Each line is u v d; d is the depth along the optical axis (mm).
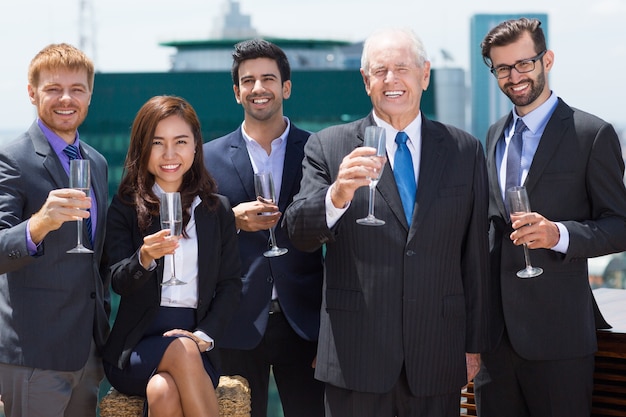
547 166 3578
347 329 3375
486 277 3496
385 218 3369
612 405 3793
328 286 3443
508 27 3602
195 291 3627
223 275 3703
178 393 3396
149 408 3369
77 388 3697
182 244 3619
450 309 3410
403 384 3389
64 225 3551
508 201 3396
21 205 3504
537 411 3688
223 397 3541
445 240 3400
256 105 4098
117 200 3664
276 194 4113
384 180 3393
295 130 4207
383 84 3365
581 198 3594
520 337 3617
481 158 3523
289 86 4238
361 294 3369
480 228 3480
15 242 3271
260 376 4082
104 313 3762
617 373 3781
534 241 3400
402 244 3357
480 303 3477
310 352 4059
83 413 3740
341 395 3410
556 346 3600
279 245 4059
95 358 3721
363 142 3451
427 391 3367
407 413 3414
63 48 3646
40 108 3623
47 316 3506
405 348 3350
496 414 3773
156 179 3691
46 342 3496
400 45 3371
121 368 3471
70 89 3627
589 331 3654
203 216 3662
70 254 3566
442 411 3426
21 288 3510
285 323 4047
